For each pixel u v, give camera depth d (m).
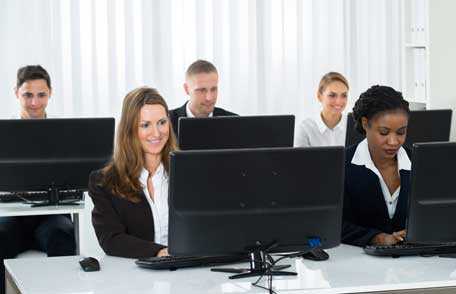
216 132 3.87
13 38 5.60
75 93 5.70
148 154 3.20
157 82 5.86
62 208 4.19
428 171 2.81
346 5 6.15
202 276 2.83
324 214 2.80
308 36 6.11
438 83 5.49
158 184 3.21
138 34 5.80
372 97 3.18
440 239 2.86
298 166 2.75
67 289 2.70
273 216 2.75
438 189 2.82
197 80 4.88
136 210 3.18
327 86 5.27
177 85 5.89
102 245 3.15
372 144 3.24
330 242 2.83
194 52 5.90
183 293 2.63
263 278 2.78
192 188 2.69
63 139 4.07
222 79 5.96
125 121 3.17
